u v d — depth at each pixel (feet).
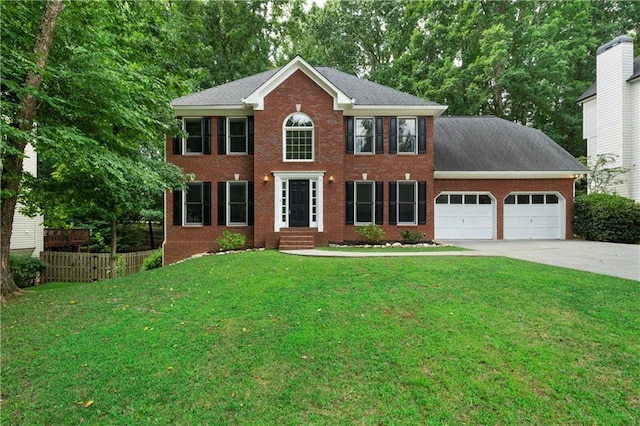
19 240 55.21
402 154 53.26
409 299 21.48
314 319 18.97
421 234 51.16
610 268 29.81
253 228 51.96
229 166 52.39
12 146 26.20
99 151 30.50
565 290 22.77
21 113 27.73
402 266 30.22
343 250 42.88
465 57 88.43
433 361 14.71
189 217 52.65
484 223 59.88
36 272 50.06
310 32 103.91
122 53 39.88
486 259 33.71
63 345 16.84
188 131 52.60
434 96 84.64
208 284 26.55
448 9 89.61
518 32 85.35
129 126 34.96
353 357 15.07
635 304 20.25
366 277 26.78
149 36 47.78
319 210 50.03
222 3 89.25
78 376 14.21
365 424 11.37
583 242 53.93
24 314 21.50
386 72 92.63
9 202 28.45
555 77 83.56
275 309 20.59
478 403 12.33
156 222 86.38
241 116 52.54
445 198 59.72
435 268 29.09
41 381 13.92
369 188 53.42
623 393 12.85
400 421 11.49
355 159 53.21
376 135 53.26
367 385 13.26
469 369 14.16
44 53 28.22
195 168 52.34
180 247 52.06
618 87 65.31
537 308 19.88
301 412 11.93
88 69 30.04
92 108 31.68
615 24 94.32
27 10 29.50
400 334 16.98
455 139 64.80
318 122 50.11
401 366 14.37
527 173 58.08
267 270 30.32
